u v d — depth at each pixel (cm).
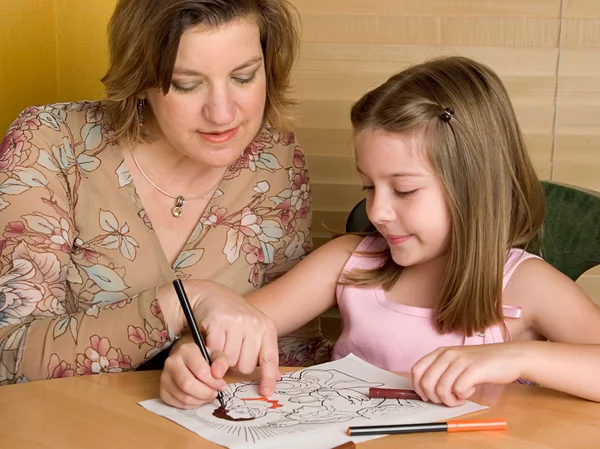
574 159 206
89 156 143
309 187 164
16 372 121
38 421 100
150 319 119
